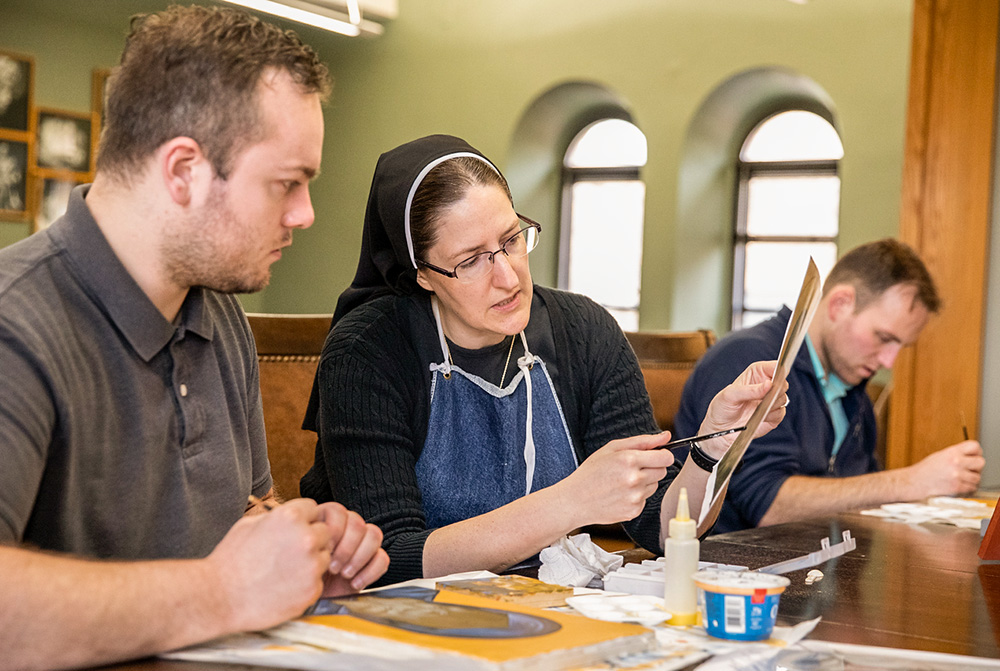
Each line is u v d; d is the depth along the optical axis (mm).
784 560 1484
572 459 1793
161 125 1115
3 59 6664
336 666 832
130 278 1171
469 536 1422
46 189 6934
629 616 1047
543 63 7453
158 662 872
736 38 6695
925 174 3359
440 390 1742
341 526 1086
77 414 1109
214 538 1309
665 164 7031
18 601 827
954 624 1134
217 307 1449
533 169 7793
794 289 7129
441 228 1638
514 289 1658
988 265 3289
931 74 3348
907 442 3400
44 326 1079
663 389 3400
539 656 835
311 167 1168
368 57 8148
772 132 7129
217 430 1320
